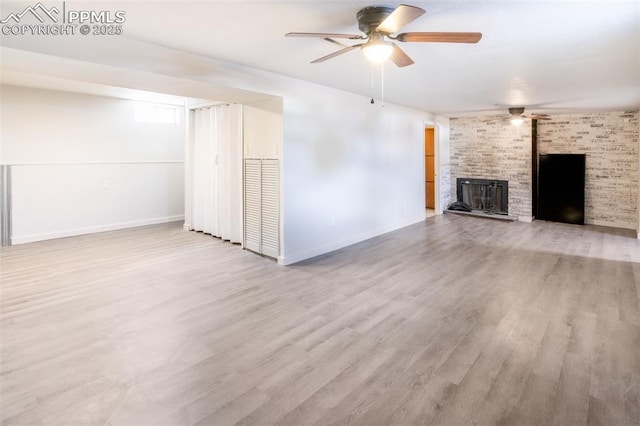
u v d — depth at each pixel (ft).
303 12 8.11
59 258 15.55
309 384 7.05
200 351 8.22
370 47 8.04
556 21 8.41
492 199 26.94
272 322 9.69
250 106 15.99
